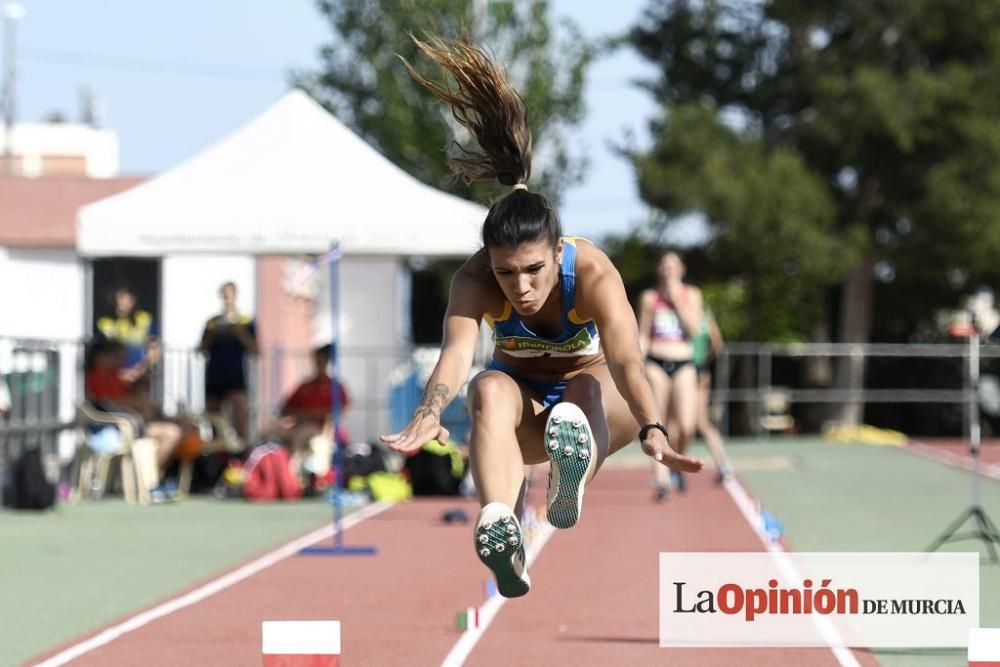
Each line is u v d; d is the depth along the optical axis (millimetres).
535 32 44906
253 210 21562
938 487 25500
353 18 47250
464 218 21562
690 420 20750
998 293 48656
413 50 46094
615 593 13859
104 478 23406
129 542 17953
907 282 50281
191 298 33844
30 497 21188
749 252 44188
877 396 44438
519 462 7910
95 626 12242
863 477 27688
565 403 7594
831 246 43719
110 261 33656
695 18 48438
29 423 21453
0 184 32281
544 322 8164
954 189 42688
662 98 49781
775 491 24734
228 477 24266
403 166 47781
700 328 21047
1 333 31641
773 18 44531
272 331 34531
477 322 8031
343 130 22516
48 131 57250
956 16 43312
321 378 24828
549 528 19219
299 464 24531
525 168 8594
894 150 45031
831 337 54000
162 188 21938
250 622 12352
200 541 18062
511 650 11102
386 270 39844
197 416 25531
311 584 14547
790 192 42781
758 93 47906
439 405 7477
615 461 32469
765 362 41000
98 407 23172
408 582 14695
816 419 49000
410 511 21797
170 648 11188
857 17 43406
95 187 32406
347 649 11148
